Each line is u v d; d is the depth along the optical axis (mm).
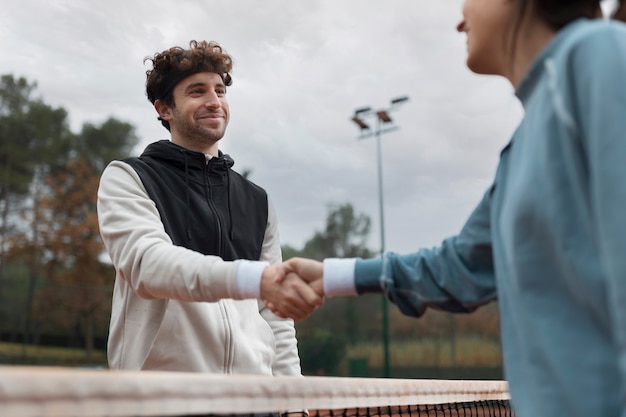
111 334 2102
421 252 1393
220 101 2373
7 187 30438
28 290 19969
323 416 1904
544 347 888
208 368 2057
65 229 31188
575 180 861
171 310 2035
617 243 756
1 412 877
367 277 1413
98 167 32406
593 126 812
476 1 1151
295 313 1623
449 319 21172
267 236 2533
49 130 31344
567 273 874
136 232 1942
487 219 1256
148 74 2432
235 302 2248
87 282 31000
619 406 820
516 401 969
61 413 954
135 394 1069
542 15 1062
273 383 1420
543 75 980
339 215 42500
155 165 2238
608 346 846
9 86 31109
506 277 1023
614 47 844
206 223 2215
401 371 21203
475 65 1193
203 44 2406
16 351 19266
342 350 21594
